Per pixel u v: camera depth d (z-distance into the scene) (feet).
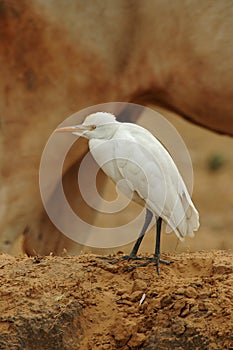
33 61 41.16
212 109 43.29
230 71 41.98
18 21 40.65
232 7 41.34
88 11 41.45
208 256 32.19
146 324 28.45
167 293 28.86
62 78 41.57
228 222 75.10
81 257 32.01
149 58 42.39
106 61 41.98
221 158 93.61
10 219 41.78
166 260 31.22
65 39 41.27
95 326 28.71
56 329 28.22
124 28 41.93
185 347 27.73
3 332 27.94
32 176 41.83
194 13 41.63
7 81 41.16
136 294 29.14
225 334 27.73
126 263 30.76
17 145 41.50
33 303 28.81
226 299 28.66
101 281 30.04
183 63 42.34
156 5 41.70
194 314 28.30
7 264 31.73
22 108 41.39
